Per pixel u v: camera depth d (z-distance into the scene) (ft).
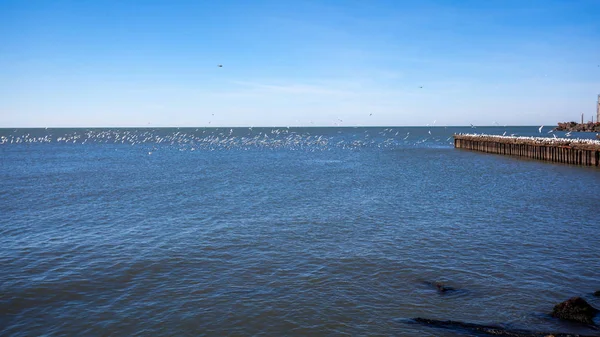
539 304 42.63
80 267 54.24
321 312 41.65
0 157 241.76
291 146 331.36
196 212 86.12
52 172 163.02
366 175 149.69
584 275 49.93
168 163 200.64
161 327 39.29
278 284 48.47
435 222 76.18
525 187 115.85
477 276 50.06
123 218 81.25
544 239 64.54
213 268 53.72
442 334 37.24
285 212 85.61
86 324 39.96
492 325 38.42
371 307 42.57
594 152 159.33
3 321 40.57
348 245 62.75
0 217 82.38
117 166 187.11
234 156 242.58
